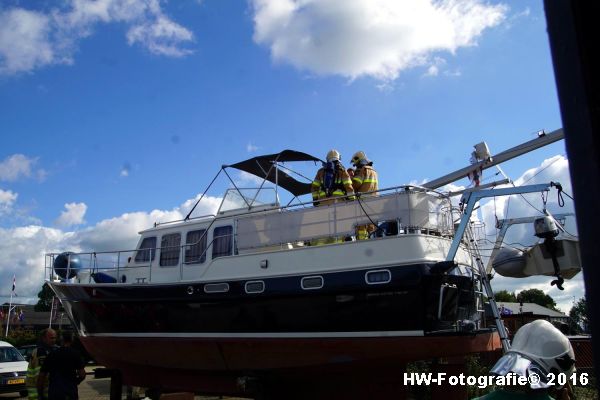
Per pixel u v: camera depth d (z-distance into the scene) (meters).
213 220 9.69
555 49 1.25
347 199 8.86
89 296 9.87
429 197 8.12
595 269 1.11
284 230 8.64
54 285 10.45
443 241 7.83
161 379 9.58
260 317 8.19
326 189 9.02
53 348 7.75
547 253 7.00
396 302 7.30
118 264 10.57
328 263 7.85
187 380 9.30
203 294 8.62
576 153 1.18
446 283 7.38
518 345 2.40
